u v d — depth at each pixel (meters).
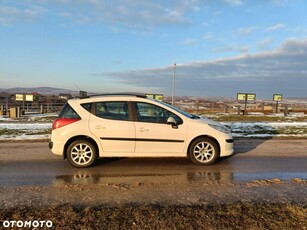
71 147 6.43
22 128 13.99
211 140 6.71
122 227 3.34
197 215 3.67
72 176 5.77
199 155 6.71
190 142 6.66
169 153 6.63
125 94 6.88
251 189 4.94
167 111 6.70
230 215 3.67
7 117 23.36
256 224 3.41
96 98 6.67
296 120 20.55
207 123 6.80
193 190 4.87
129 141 6.49
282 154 8.02
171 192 4.76
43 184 5.21
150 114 6.64
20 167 6.49
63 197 4.50
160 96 29.17
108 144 6.48
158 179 5.56
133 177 5.70
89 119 6.50
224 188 5.00
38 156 7.65
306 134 11.94
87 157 6.48
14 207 4.05
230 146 6.85
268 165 6.76
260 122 17.84
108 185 5.14
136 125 6.52
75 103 6.60
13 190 4.86
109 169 6.30
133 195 4.60
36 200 4.36
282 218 3.57
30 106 32.03
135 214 3.69
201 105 35.31
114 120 6.52
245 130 13.30
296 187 5.06
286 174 6.00
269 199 4.43
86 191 4.80
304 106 38.69
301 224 3.42
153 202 4.28
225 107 31.69
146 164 6.75
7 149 8.66
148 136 6.52
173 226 3.36
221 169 6.35
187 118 6.73
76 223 3.44
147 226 3.36
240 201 4.33
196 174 5.93
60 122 6.48
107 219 3.54
